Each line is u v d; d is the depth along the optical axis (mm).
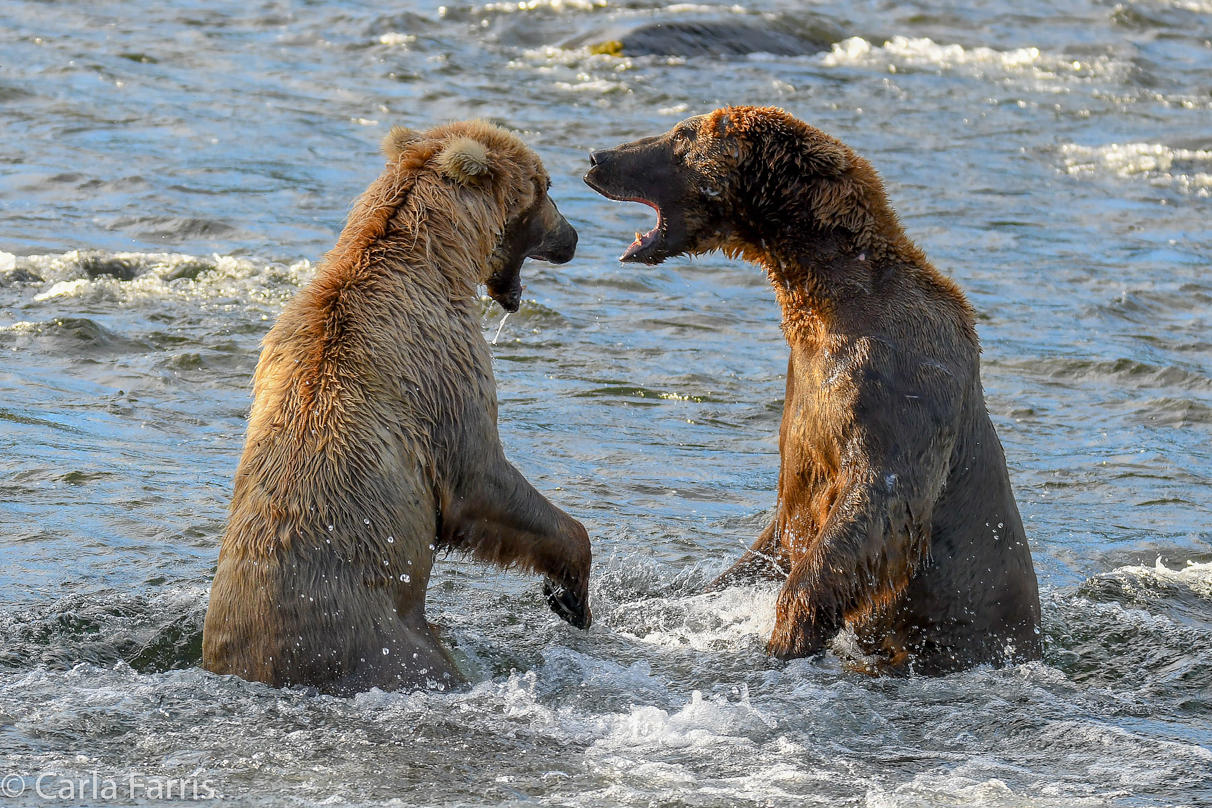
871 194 20953
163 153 59594
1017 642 21078
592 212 56750
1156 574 25547
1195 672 20438
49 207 50812
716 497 29484
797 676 19156
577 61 83188
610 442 32750
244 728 16266
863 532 19375
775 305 47625
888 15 101875
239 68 76438
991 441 20969
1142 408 37875
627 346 41312
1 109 64375
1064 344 43812
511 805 14648
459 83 75938
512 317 42938
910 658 21109
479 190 20297
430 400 18703
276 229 50281
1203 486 31641
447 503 19188
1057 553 26969
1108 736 17375
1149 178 66438
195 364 35812
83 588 21828
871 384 19766
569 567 20188
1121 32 100062
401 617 18141
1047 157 69250
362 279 18969
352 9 92500
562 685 18859
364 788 14914
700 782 15508
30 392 32625
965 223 57875
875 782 15727
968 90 82375
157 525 24906
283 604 17047
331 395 18016
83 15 86062
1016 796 15352
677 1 99438
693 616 22328
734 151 21219
